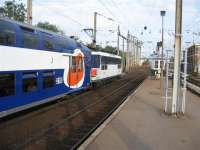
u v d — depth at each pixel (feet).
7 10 162.40
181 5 52.80
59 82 67.77
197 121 49.85
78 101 78.89
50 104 70.64
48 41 61.31
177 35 53.01
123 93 102.58
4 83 45.55
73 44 78.38
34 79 55.16
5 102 45.91
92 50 116.47
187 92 104.12
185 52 55.88
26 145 37.58
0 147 36.14
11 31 47.44
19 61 49.70
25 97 51.90
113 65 151.53
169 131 42.22
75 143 39.40
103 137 38.27
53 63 63.87
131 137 38.47
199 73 265.13
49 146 37.81
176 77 53.47
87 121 54.13
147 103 71.46
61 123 50.62
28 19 76.95
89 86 102.06
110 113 58.85
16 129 44.96
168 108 63.36
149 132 41.39
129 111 59.11
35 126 47.57
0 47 44.45
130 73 273.54
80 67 84.12
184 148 34.06
